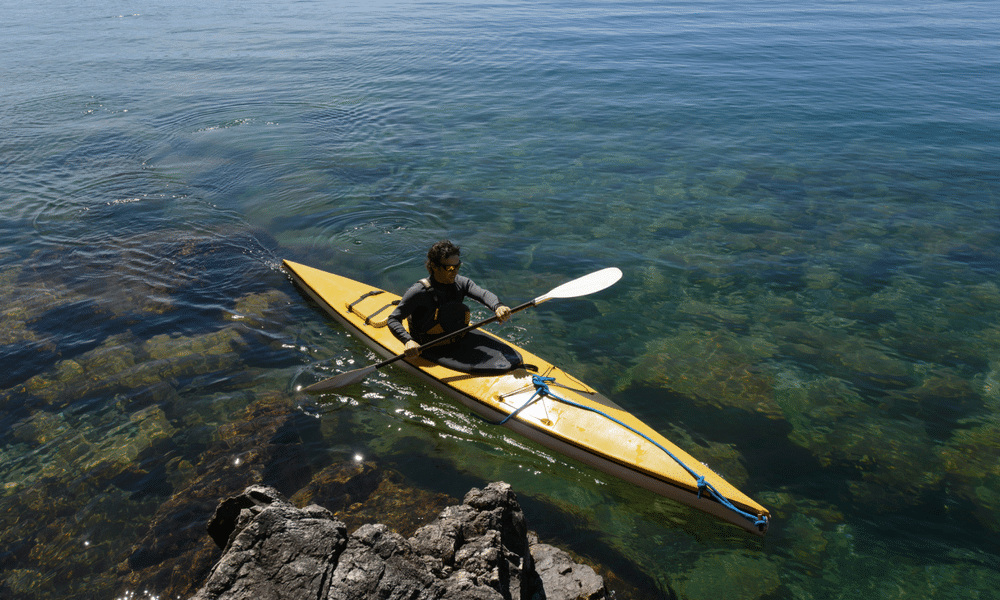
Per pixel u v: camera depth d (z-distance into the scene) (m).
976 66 16.81
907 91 14.49
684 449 4.51
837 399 5.02
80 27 26.47
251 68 17.86
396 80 16.19
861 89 14.73
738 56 18.45
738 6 30.08
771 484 4.20
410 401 5.03
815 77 15.89
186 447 4.36
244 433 4.52
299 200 8.97
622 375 5.32
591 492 4.20
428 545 2.90
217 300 6.39
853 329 5.94
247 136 11.85
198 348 5.55
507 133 11.82
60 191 9.32
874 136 11.42
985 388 5.12
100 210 8.66
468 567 2.79
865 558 3.66
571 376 5.11
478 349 5.27
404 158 10.57
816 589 3.47
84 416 4.66
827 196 8.89
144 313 6.11
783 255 7.31
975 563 3.62
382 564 2.65
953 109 13.02
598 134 11.73
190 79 16.64
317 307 6.36
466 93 14.77
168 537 3.59
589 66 17.31
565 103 13.82
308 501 3.89
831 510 4.00
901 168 9.87
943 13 26.98
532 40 21.41
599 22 25.23
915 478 4.24
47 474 4.11
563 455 4.53
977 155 10.38
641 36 21.86
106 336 5.70
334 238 7.84
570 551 3.66
